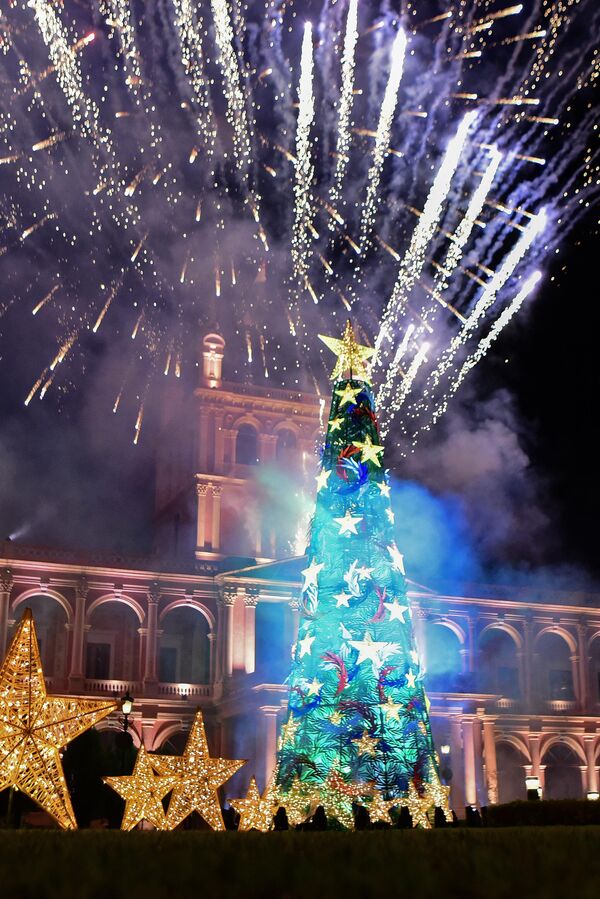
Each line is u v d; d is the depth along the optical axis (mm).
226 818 31844
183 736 67188
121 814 42688
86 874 3891
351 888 3697
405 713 29844
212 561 71125
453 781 61219
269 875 3980
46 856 4605
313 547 31594
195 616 70812
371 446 31719
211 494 72750
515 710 72250
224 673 65562
